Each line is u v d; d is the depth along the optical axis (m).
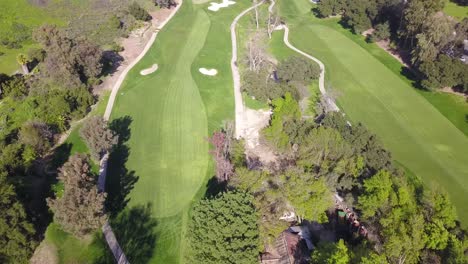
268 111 67.50
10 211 39.66
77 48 66.62
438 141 62.53
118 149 57.28
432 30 74.38
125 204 48.53
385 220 41.00
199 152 57.56
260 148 58.69
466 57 78.56
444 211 41.41
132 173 53.28
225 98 70.62
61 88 65.12
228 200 38.12
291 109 60.00
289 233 45.75
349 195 47.31
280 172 48.66
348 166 48.91
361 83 77.56
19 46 83.12
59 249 42.56
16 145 51.50
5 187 41.12
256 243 37.25
